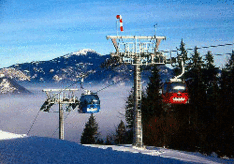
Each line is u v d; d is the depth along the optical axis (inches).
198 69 2450.8
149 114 2187.5
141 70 1170.6
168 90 954.7
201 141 1740.9
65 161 442.9
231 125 1702.8
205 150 1692.9
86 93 1391.5
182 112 2171.5
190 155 1116.5
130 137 2536.9
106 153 553.3
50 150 543.8
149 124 1983.3
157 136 1920.5
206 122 1925.4
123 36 1103.0
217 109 1833.2
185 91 948.6
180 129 1918.1
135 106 1146.7
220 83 2178.9
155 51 1104.2
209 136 1736.0
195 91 2267.5
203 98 2144.4
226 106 1807.3
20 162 415.5
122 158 505.7
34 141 676.7
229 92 1932.8
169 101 951.0
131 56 1113.4
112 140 2974.9
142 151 1049.5
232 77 2021.4
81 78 1390.3
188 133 1879.9
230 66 2225.6
